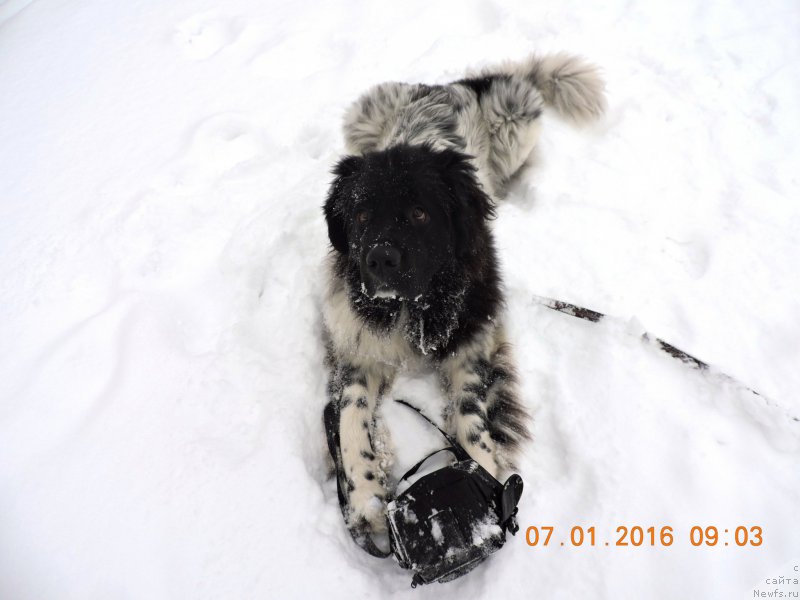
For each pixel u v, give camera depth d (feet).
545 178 4.46
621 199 4.18
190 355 3.43
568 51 5.58
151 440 2.99
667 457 2.77
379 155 3.01
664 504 2.60
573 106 5.02
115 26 7.08
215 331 3.61
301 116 5.38
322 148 5.07
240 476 2.78
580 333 3.39
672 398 3.01
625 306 3.47
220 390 3.18
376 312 3.15
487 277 3.32
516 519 2.61
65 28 7.16
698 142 4.55
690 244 3.86
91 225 4.43
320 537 2.60
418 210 2.84
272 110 5.45
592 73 5.01
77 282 4.01
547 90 5.17
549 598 2.37
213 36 6.67
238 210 4.47
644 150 4.57
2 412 3.20
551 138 4.92
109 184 4.82
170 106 5.67
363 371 3.21
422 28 6.30
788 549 2.45
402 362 3.32
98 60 6.50
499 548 2.46
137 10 7.35
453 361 3.24
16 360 3.52
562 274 3.71
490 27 6.41
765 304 3.40
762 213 3.93
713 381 3.04
